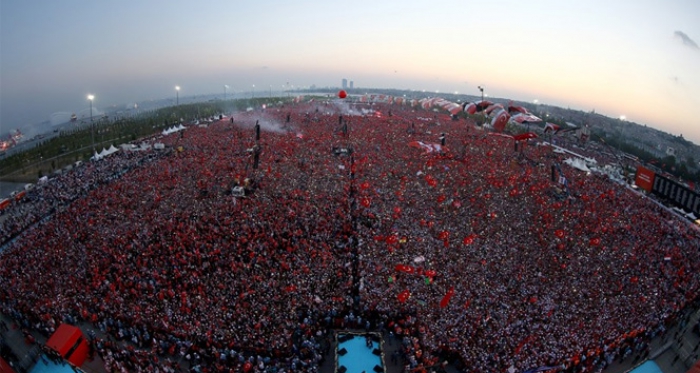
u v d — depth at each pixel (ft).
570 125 477.77
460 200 185.26
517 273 125.70
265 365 97.71
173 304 113.29
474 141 328.08
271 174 218.18
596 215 171.83
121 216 164.14
